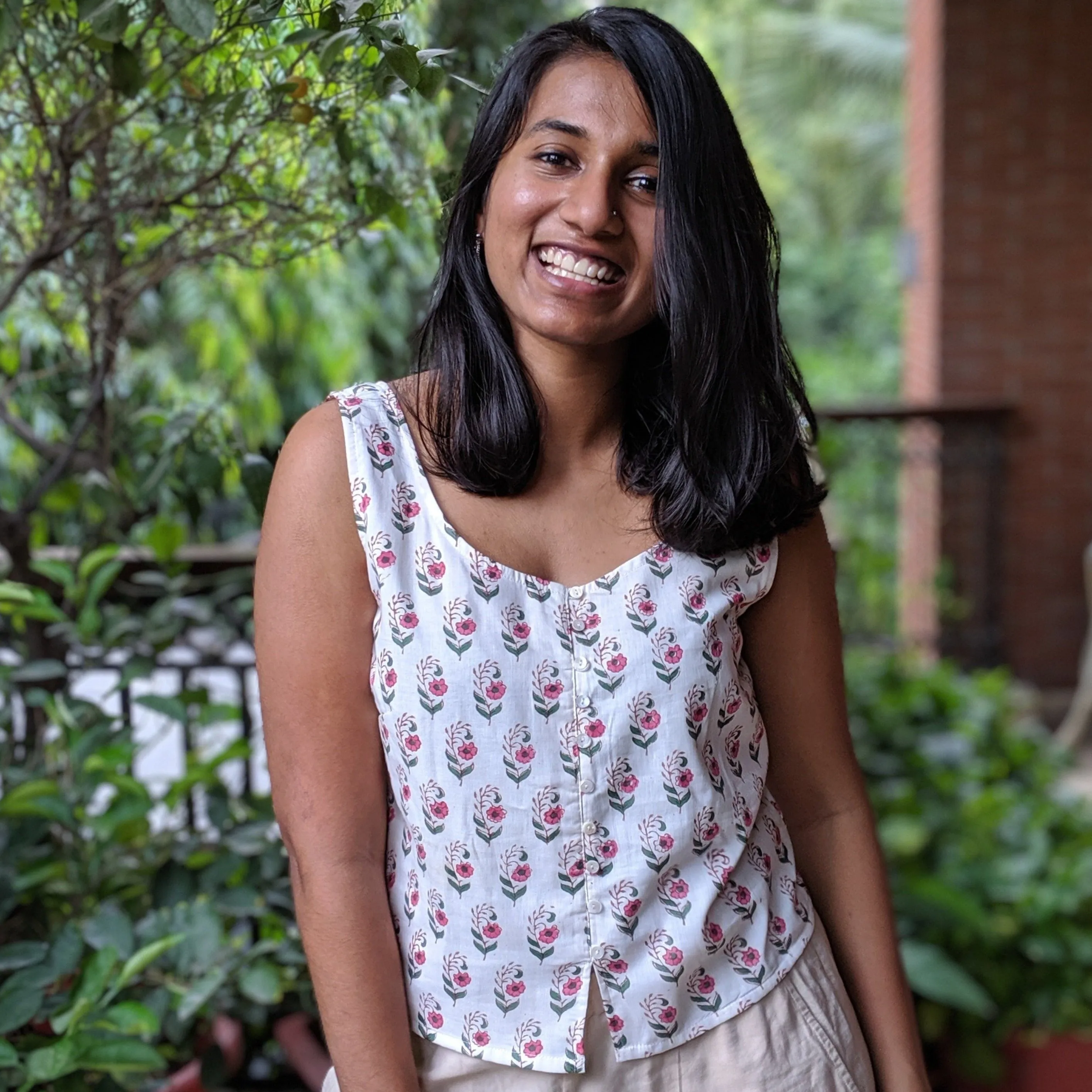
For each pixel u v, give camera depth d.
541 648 1.10
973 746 3.63
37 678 1.86
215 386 2.93
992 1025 2.43
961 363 5.45
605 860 1.12
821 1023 1.20
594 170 1.08
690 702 1.13
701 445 1.13
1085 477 5.45
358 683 1.13
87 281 1.71
